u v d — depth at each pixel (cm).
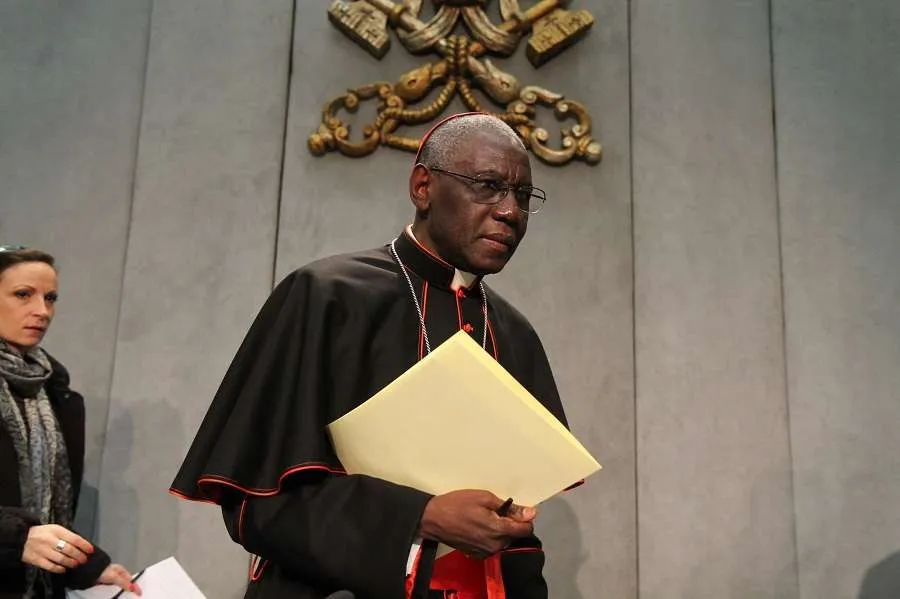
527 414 130
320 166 301
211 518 273
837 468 281
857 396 287
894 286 296
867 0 320
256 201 298
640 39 316
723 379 287
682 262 297
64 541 198
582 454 128
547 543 274
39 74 310
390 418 132
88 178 302
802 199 303
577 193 302
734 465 281
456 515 128
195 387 282
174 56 309
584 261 296
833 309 294
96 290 292
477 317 173
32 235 296
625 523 276
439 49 308
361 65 310
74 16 315
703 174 304
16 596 206
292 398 147
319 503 135
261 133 304
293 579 141
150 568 205
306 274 161
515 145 163
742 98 311
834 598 272
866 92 312
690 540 275
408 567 132
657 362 288
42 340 287
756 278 296
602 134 307
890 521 277
